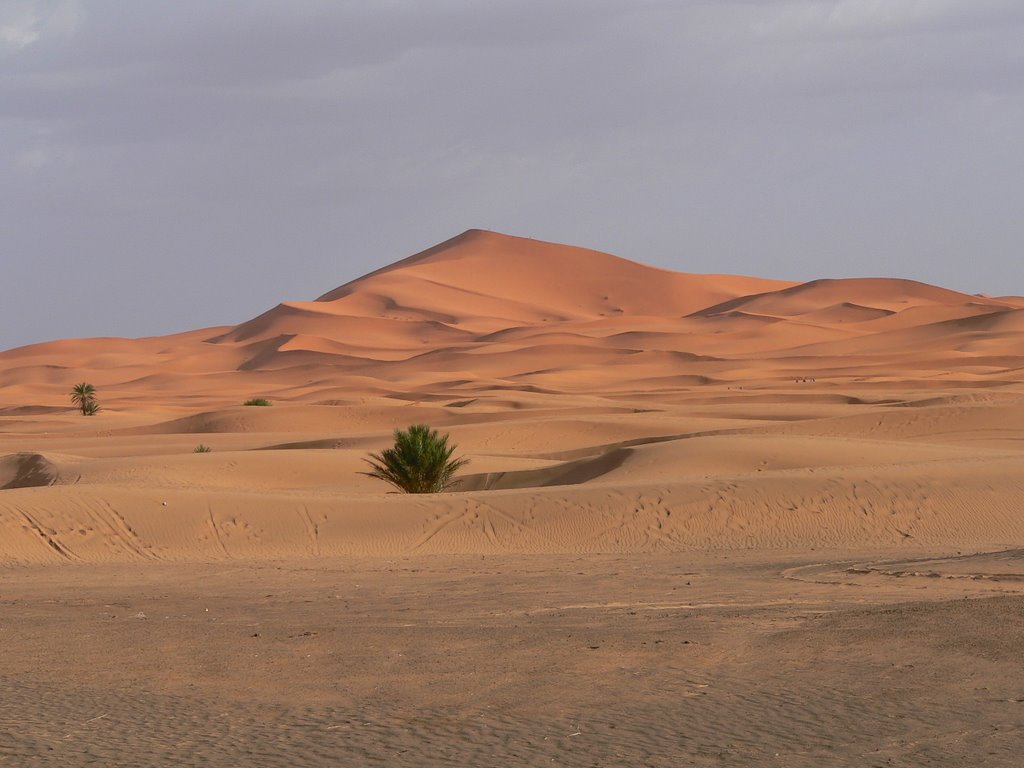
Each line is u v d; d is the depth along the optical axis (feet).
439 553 95.81
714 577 73.56
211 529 101.09
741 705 37.24
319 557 92.99
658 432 235.61
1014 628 46.09
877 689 38.40
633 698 38.58
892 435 203.00
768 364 631.15
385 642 49.03
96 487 110.01
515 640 48.80
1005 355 604.90
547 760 32.07
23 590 72.38
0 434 350.23
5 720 37.17
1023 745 31.96
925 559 80.53
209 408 492.13
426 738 34.53
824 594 63.41
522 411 294.05
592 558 88.99
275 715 37.55
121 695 40.47
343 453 185.68
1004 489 109.40
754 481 111.45
